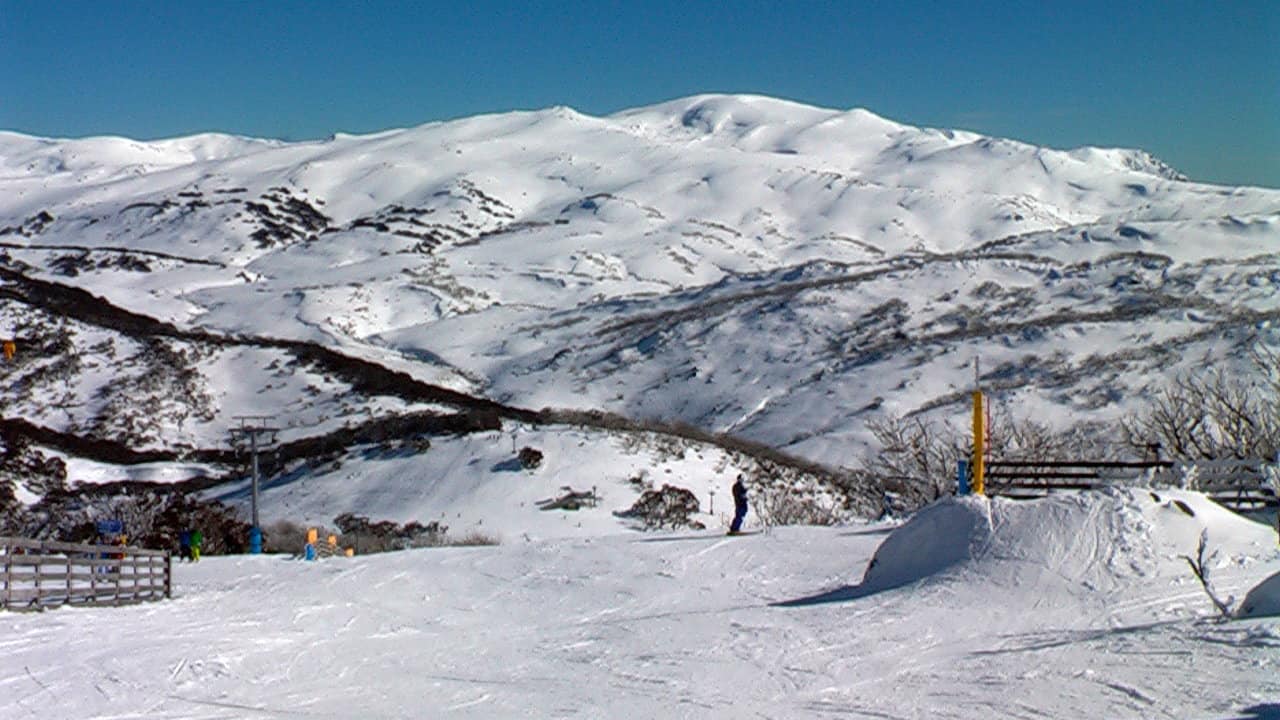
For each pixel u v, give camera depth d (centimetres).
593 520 4178
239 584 2519
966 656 1320
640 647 1541
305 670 1416
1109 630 1386
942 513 1862
